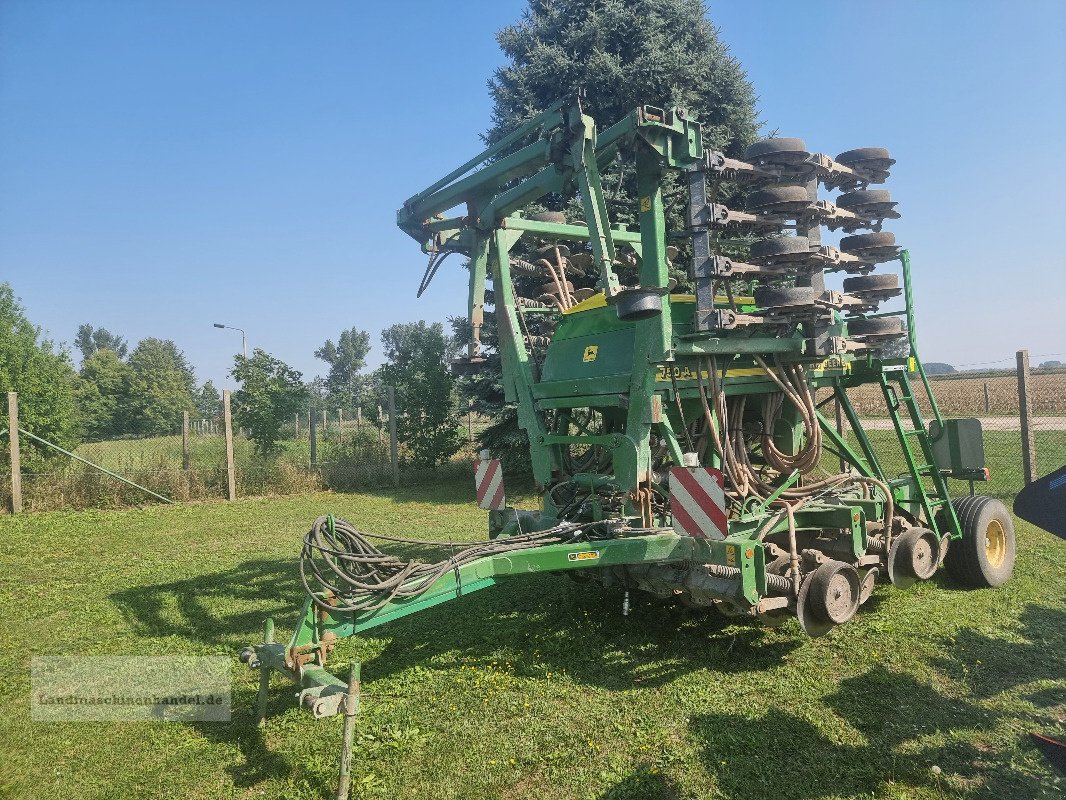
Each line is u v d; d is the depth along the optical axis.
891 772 3.33
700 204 4.91
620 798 3.20
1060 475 2.90
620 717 3.97
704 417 5.55
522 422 6.22
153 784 3.47
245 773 3.56
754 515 5.16
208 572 7.92
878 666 4.57
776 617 4.77
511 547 4.48
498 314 6.41
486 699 4.25
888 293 6.00
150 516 12.02
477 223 6.42
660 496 5.34
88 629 5.94
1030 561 7.10
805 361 5.79
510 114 13.71
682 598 5.43
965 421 6.37
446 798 3.24
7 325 14.84
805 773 3.35
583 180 5.01
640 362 5.09
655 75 12.33
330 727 3.96
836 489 5.74
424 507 12.40
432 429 15.95
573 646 5.08
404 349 16.75
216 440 18.98
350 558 3.89
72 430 15.77
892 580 5.66
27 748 3.87
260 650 3.95
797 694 4.20
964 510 6.29
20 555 8.99
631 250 7.11
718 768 3.41
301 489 14.58
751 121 13.53
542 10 14.73
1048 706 3.97
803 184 5.46
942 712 3.92
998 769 3.35
